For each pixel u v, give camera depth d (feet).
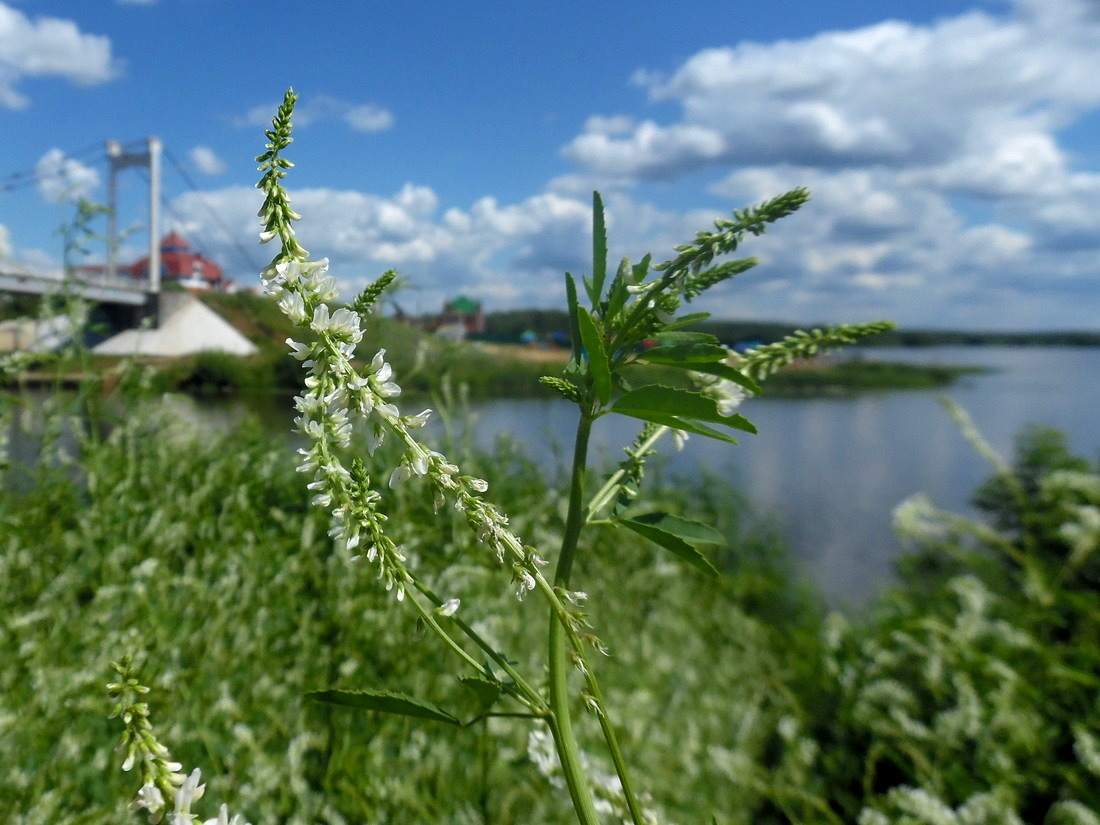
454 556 11.95
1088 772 8.02
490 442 17.74
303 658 8.86
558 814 7.19
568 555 3.24
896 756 8.82
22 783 6.24
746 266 3.00
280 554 11.39
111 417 12.94
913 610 11.22
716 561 16.55
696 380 3.74
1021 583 11.56
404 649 9.04
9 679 7.50
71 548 10.33
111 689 1.95
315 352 2.36
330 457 2.40
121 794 6.28
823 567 16.52
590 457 18.54
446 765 7.68
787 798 8.77
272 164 2.29
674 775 8.83
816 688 10.71
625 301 3.13
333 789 7.25
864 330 3.58
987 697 8.88
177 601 9.42
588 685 2.84
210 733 7.27
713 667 11.76
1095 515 10.66
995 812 7.41
